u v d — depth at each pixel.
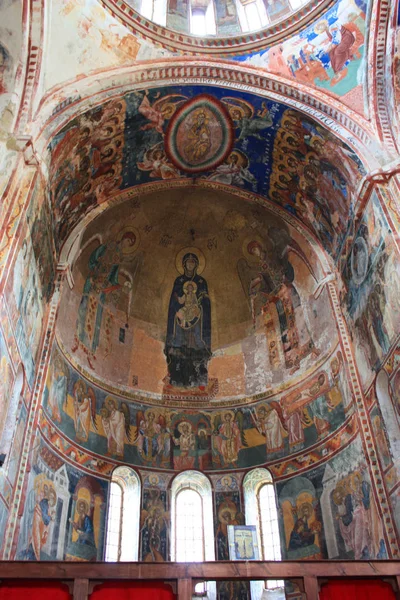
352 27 14.09
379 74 13.98
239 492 16.33
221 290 19.58
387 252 12.73
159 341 18.81
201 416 17.81
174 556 15.48
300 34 14.73
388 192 12.99
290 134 15.39
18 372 12.17
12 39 12.16
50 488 13.43
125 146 15.70
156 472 16.52
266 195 17.61
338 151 14.38
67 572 8.63
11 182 11.24
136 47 14.38
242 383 18.20
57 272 15.24
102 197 16.78
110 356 17.52
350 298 15.02
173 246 19.50
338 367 15.40
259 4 15.96
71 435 14.96
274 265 18.72
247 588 14.62
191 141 16.39
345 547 13.55
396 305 12.30
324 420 15.52
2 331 10.48
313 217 16.73
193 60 14.75
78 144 14.10
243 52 15.02
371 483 12.97
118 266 18.56
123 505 15.88
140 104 14.72
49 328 14.29
